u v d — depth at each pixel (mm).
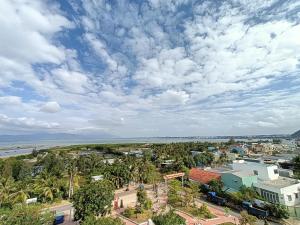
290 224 40344
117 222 30078
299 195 49000
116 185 76188
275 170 61344
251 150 156375
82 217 37344
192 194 53594
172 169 94812
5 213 27375
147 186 78562
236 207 49594
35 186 62875
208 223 41219
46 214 30297
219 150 157250
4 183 60281
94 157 118375
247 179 55906
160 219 34156
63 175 76625
